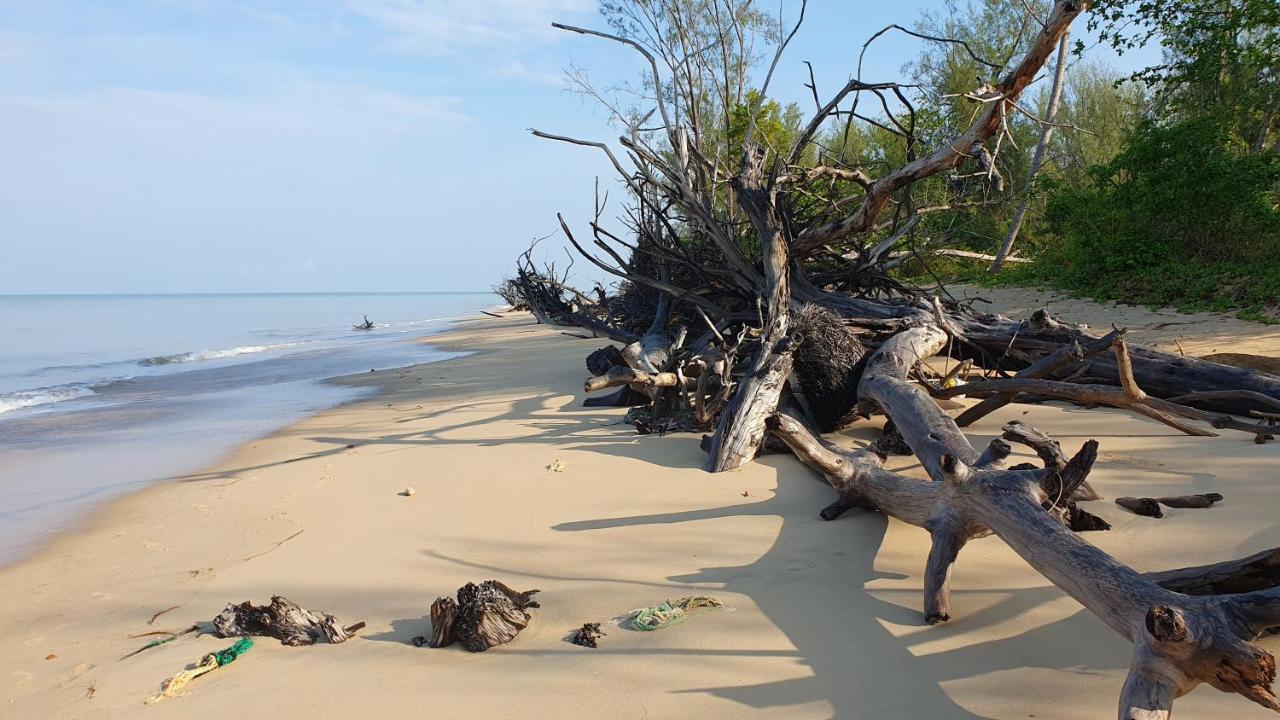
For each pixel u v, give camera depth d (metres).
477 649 3.51
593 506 5.41
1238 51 16.19
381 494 6.13
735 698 2.92
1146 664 2.44
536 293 16.31
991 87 7.19
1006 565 3.85
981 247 21.80
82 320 52.09
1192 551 3.82
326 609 4.13
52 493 7.17
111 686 3.48
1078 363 7.44
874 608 3.57
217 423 10.58
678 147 10.98
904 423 5.59
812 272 10.97
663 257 10.91
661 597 3.91
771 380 6.62
